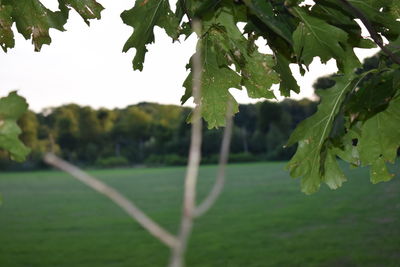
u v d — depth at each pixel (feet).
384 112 8.69
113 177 268.41
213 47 8.59
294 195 147.43
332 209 113.50
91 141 429.79
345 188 155.74
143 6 8.02
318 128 8.79
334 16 7.04
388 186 150.10
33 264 72.84
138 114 441.68
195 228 98.78
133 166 410.31
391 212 101.50
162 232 1.63
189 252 75.56
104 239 90.48
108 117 439.22
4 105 4.55
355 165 9.01
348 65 7.84
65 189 210.18
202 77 8.89
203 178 230.68
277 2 7.50
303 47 7.30
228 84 8.98
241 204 134.41
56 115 416.87
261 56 8.57
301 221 100.07
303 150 9.00
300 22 7.16
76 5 8.14
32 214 131.95
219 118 9.14
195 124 1.82
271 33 8.08
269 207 125.49
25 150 4.58
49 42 8.48
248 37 8.32
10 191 203.62
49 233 100.32
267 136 364.38
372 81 7.58
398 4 7.13
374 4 7.10
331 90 8.55
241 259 69.05
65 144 421.18
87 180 1.77
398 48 7.27
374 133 8.85
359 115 7.62
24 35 8.47
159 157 419.13
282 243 78.43
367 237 76.84
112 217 120.37
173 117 444.14
